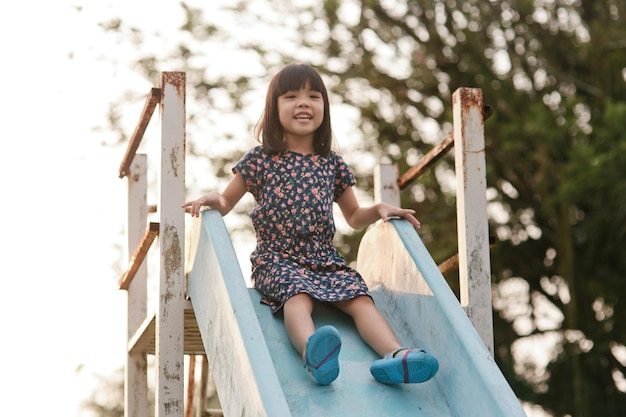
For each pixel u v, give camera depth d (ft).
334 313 14.16
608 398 46.80
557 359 47.32
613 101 46.55
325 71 46.52
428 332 13.33
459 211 15.21
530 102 46.34
